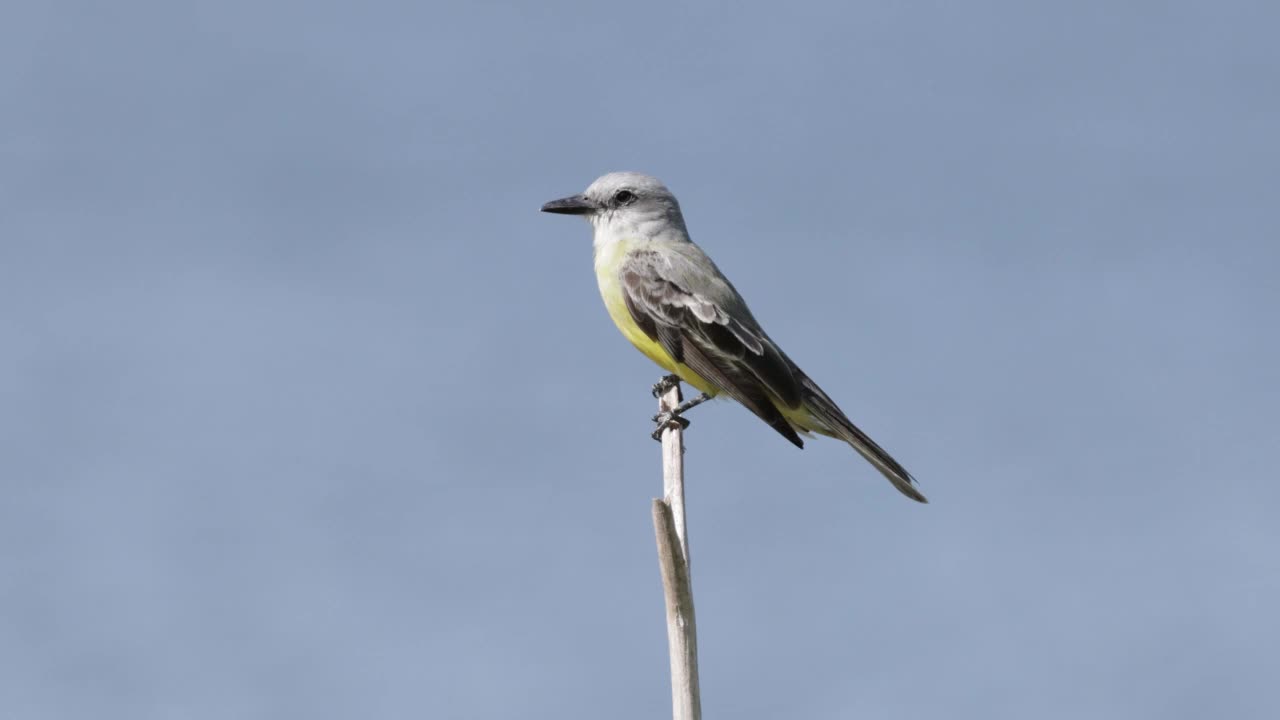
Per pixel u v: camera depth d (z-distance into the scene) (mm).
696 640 8406
